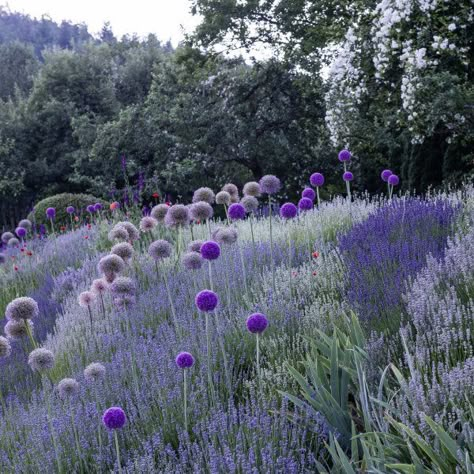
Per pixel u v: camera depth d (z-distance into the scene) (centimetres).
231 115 2525
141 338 586
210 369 466
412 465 286
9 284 1145
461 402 326
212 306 425
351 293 529
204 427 376
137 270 836
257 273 679
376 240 656
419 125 1249
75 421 439
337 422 371
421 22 1162
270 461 333
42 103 4156
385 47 1181
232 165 2725
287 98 2530
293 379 429
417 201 780
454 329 368
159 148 2688
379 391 354
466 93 1162
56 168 3891
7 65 6256
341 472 329
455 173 1425
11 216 3959
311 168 2548
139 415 444
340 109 1473
